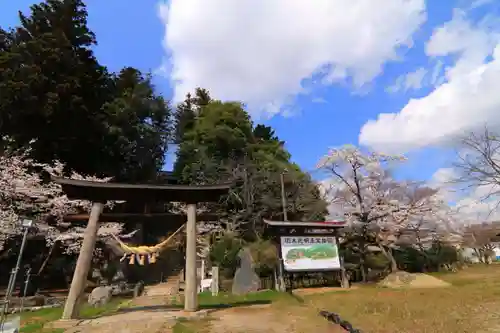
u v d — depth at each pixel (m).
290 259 17.11
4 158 18.39
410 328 7.45
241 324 8.55
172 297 16.09
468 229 33.22
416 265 25.33
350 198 24.75
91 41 29.02
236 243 21.05
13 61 23.16
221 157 30.05
